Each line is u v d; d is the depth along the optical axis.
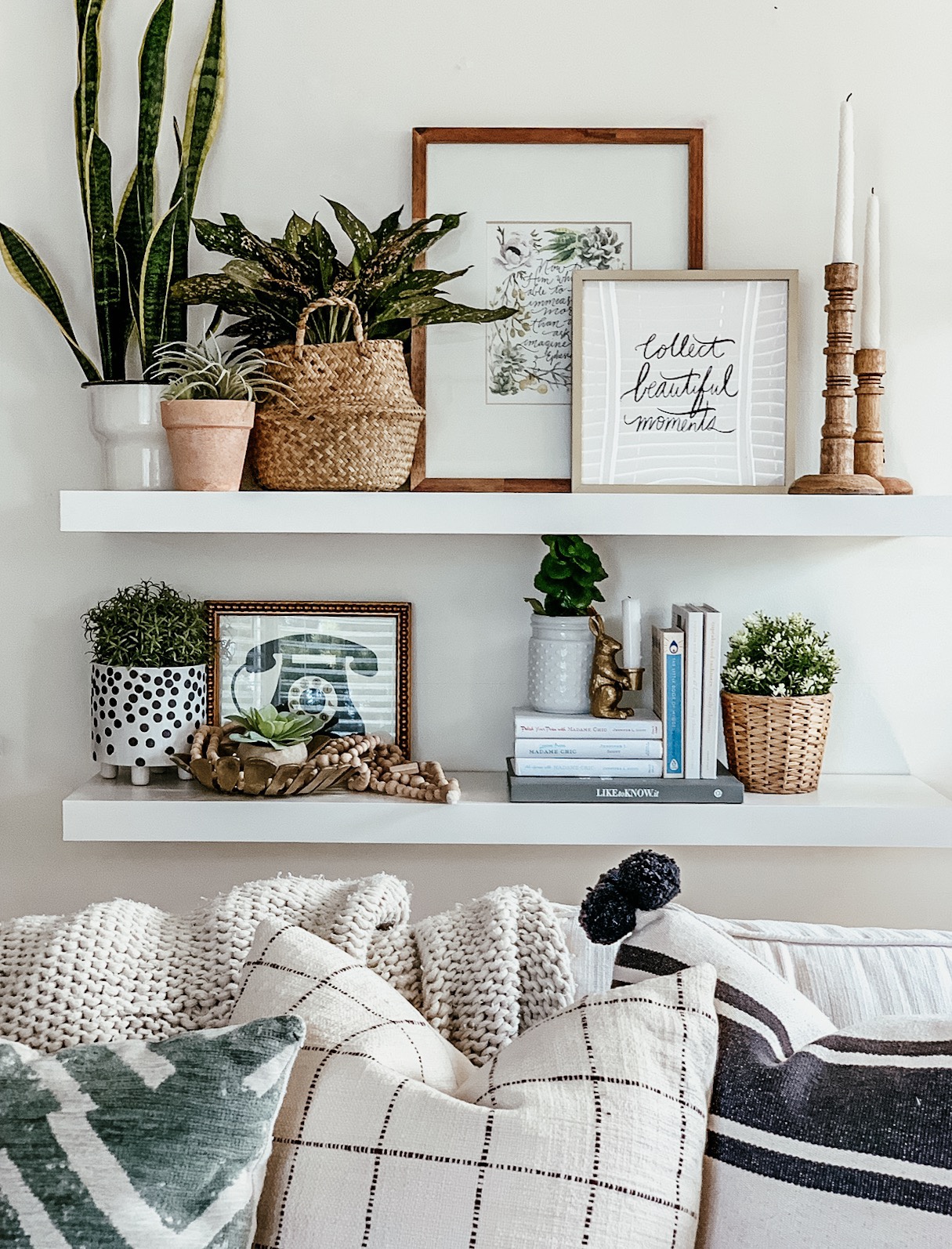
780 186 1.69
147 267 1.58
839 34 1.68
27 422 1.71
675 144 1.68
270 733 1.61
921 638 1.76
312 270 1.56
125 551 1.74
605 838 1.57
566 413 1.69
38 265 1.62
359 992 0.98
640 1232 0.81
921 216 1.70
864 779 1.74
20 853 1.77
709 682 1.59
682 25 1.68
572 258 1.68
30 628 1.74
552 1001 1.07
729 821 1.56
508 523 1.54
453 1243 0.80
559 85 1.69
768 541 1.75
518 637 1.76
